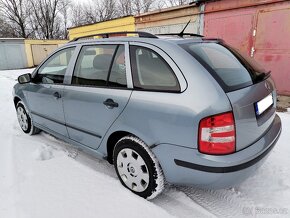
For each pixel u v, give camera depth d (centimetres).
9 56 2159
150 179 223
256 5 646
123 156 245
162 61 210
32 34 3866
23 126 408
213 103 180
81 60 281
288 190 250
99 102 249
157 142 208
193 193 249
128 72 230
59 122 316
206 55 215
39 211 219
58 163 300
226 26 732
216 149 183
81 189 249
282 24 608
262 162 212
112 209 221
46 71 331
